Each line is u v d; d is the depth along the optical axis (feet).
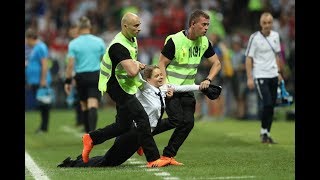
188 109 108.99
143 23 277.23
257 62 147.33
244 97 218.59
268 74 146.72
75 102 200.54
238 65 219.41
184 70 109.81
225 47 220.23
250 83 148.36
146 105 106.73
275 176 96.78
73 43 151.94
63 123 217.56
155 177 97.04
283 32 220.02
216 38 218.38
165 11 277.85
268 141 149.07
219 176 97.09
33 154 137.49
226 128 190.08
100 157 110.52
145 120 104.94
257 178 94.94
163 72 108.37
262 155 125.29
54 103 267.59
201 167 107.04
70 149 147.02
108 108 267.18
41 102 188.14
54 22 289.33
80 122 201.87
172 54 108.78
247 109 217.97
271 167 106.63
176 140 108.47
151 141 106.01
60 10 294.87
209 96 109.40
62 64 264.93
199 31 107.96
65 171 106.11
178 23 272.51
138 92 106.93
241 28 252.01
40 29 283.38
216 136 168.55
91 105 150.61
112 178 96.89
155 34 273.75
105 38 267.18
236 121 213.25
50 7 295.48
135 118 104.99
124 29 103.91
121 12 286.66
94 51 151.64
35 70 187.93
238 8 253.85
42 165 117.80
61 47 266.98
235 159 118.93
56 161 124.26
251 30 244.83
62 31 282.97
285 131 172.96
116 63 103.86
